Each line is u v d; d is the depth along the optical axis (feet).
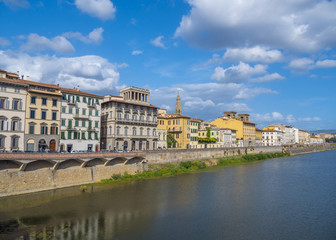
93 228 113.80
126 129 287.89
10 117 195.52
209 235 109.19
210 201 158.71
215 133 438.40
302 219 129.70
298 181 223.71
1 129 190.70
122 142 281.54
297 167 315.17
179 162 281.95
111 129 278.26
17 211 131.54
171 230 113.50
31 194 160.25
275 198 167.53
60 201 150.20
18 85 199.72
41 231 109.19
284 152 507.30
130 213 134.10
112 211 136.36
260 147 460.14
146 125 310.45
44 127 215.72
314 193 181.37
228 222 124.26
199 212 137.90
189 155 302.86
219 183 210.79
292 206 150.71
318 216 134.10
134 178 219.20
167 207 145.18
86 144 249.34
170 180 217.97
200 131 437.17
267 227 118.93
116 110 278.05
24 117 203.51
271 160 402.52
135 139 295.69
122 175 219.00
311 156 491.31
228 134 465.47
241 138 515.50
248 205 151.74
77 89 265.13
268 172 272.51
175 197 165.89
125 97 315.99
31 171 164.66
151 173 235.20
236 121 524.11
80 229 112.27
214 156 346.13
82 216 128.06
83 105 248.52
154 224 120.06
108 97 293.02
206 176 240.94
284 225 121.60
